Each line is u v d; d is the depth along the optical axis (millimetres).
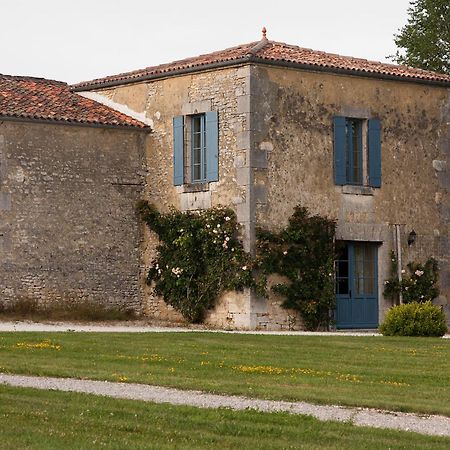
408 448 11180
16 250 26609
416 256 28609
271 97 26562
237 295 26312
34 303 26688
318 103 27234
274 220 26469
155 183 28188
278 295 26406
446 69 39062
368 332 26859
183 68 27406
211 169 26953
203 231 26750
